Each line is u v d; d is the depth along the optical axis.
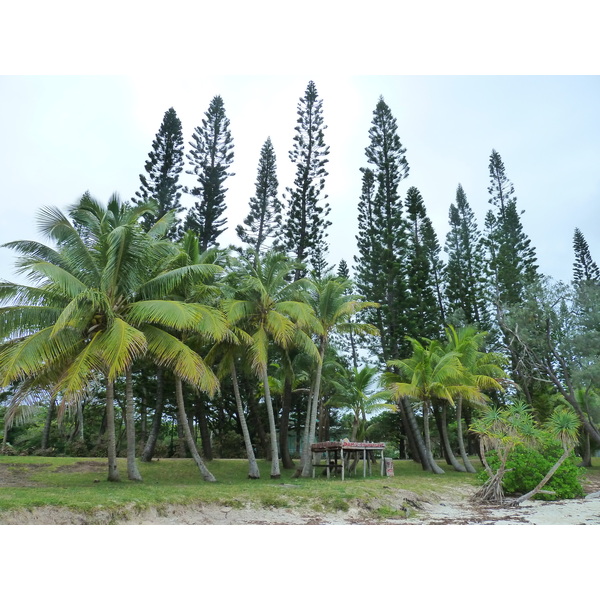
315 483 18.89
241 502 13.05
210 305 22.19
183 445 30.30
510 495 18.83
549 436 18.55
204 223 35.50
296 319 22.03
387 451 48.78
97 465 21.31
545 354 30.98
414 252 38.53
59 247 17.42
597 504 16.53
